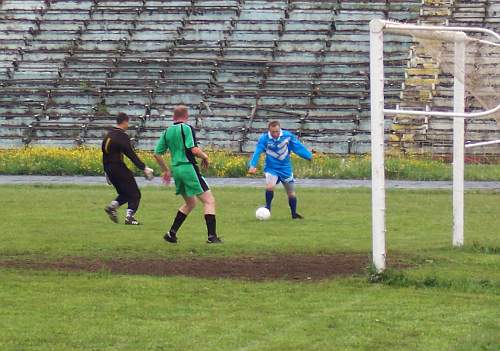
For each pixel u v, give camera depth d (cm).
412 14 6644
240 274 1752
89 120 6134
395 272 1683
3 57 6669
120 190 2652
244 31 6694
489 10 6538
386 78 5988
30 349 1188
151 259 1952
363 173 4509
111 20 6875
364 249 2119
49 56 6675
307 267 1831
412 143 5344
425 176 4359
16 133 6081
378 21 1661
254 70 6431
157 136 5900
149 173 2648
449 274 1720
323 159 4794
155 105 6178
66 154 4825
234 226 2622
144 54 6631
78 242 2233
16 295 1530
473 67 1934
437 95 5794
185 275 1741
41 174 4678
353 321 1340
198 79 6406
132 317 1372
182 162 2181
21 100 6356
